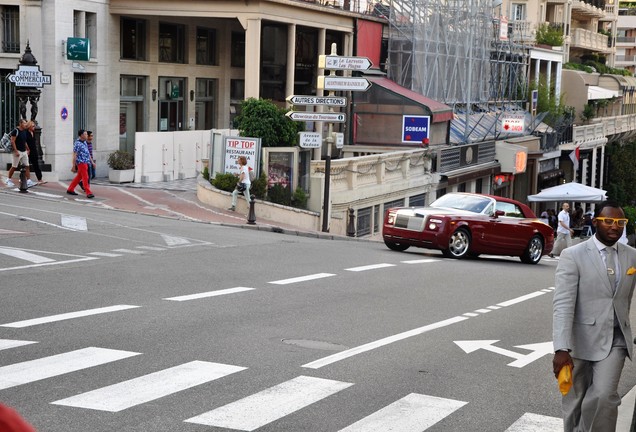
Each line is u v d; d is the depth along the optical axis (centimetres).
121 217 2592
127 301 1373
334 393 918
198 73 4400
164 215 2798
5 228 2125
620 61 12406
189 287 1538
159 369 976
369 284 1722
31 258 1753
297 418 823
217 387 915
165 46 4200
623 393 1017
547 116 6662
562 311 714
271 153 3309
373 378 992
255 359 1046
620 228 721
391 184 4019
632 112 9638
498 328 1361
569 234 3528
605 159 8294
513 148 5428
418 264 2161
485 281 1928
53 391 869
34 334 1117
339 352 1112
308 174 3488
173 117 4297
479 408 899
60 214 2470
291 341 1160
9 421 298
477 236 2520
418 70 5109
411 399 914
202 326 1218
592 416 718
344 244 2625
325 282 1700
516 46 6575
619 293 721
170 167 3719
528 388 1000
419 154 4356
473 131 5469
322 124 4500
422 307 1504
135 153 3562
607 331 720
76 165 2970
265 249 2167
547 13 8181
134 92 4047
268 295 1508
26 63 3030
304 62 4753
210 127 4597
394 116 4553
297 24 4253
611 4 10162
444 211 2512
